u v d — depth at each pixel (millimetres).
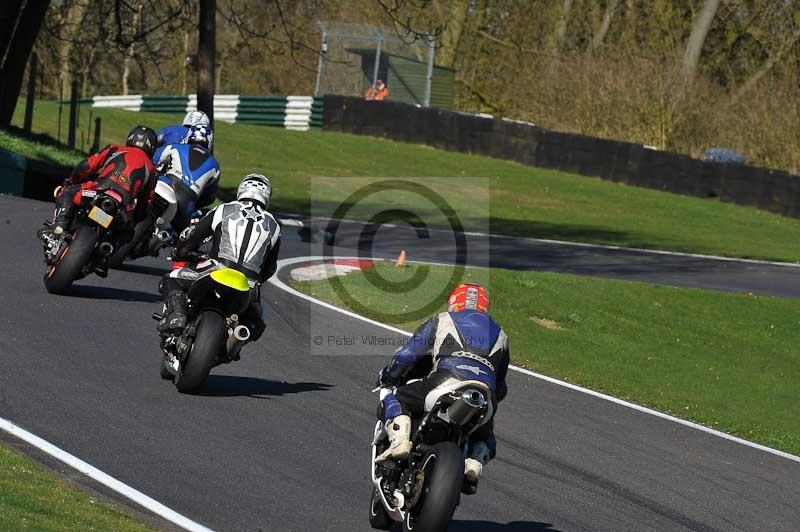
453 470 20172
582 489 28859
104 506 21188
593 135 154375
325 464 27141
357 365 39094
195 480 24406
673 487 30594
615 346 54094
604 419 37500
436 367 21828
